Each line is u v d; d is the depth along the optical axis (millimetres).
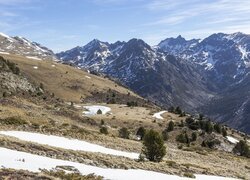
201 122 158125
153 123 154375
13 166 29688
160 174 43656
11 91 124625
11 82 132625
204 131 151750
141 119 160000
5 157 33188
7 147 37875
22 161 32750
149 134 55344
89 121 101750
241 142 124500
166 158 62375
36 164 32750
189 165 57062
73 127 70750
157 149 54750
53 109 100500
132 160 49438
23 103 92938
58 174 29594
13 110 70812
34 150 39469
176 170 49188
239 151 123562
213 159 76812
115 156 49750
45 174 28156
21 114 69062
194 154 78062
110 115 164875
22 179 24688
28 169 29531
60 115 93500
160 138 55125
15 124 57781
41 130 58094
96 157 44188
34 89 148125
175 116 185250
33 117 70438
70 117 96812
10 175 25156
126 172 40656
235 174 59906
